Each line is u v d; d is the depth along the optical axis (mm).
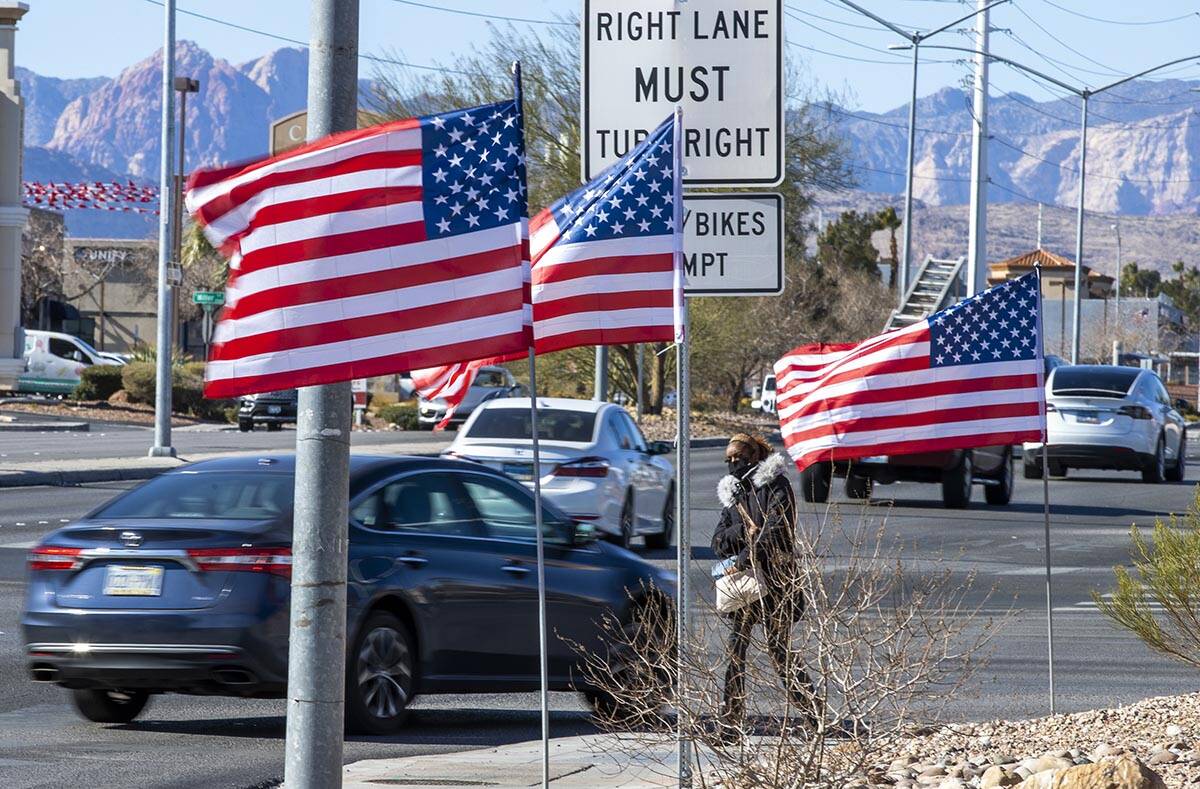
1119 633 30938
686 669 14672
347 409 13570
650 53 16438
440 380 22062
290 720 13094
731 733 14586
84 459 68250
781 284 16516
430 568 22359
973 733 19125
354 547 21672
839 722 14016
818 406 23406
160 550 20812
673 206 16250
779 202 16500
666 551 44406
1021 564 41969
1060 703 23547
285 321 13648
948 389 22656
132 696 22500
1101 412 66250
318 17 13703
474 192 13883
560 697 25906
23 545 41844
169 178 69938
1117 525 52094
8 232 91938
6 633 28484
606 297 16266
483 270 13875
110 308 196125
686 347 15664
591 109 16484
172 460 67938
